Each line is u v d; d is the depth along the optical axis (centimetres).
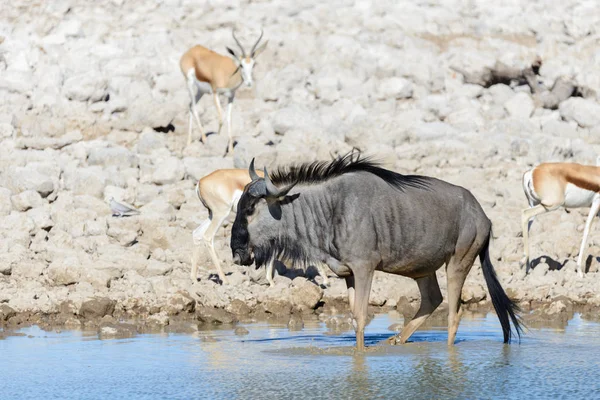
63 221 6016
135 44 10012
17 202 6212
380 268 3741
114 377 3297
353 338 4038
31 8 10612
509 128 8506
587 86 9600
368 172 3700
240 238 3684
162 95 9012
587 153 7938
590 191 5525
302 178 3684
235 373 3350
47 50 9469
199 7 11281
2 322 4453
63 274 4962
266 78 9288
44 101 8219
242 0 11588
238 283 5244
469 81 9900
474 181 7056
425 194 3719
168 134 8125
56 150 7450
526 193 5669
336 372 3366
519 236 6106
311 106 8956
